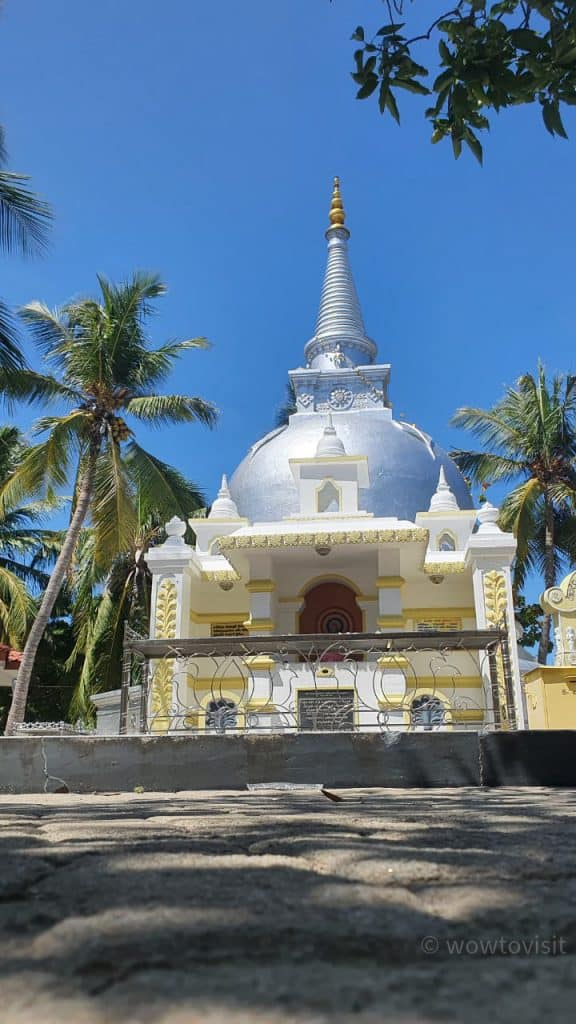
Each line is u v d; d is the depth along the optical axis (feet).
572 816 15.33
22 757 32.48
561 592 64.18
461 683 72.74
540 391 107.24
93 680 103.40
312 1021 4.31
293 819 14.35
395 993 4.80
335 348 134.51
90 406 79.46
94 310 79.10
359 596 76.95
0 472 101.35
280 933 6.00
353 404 121.80
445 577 79.36
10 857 9.57
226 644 48.44
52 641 127.03
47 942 5.87
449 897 7.34
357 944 5.80
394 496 104.63
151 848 10.21
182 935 5.93
